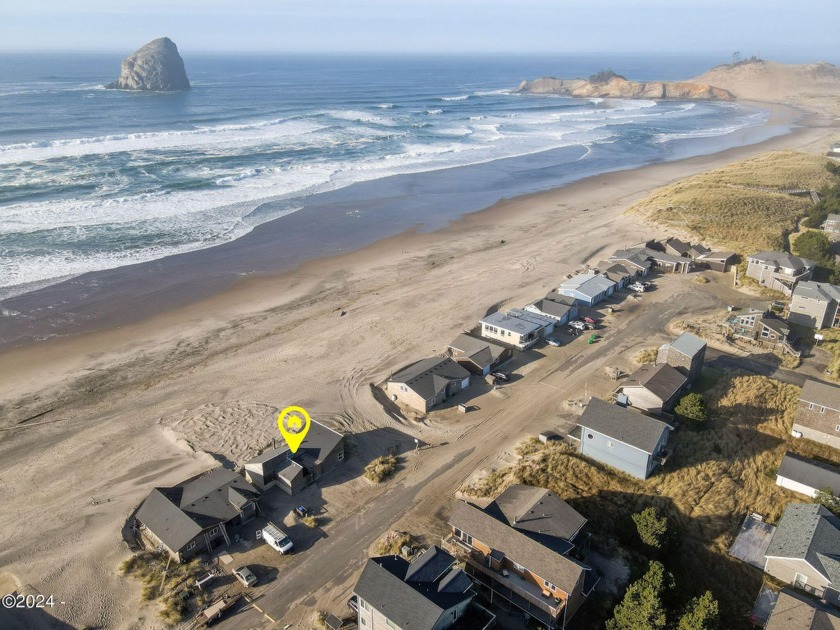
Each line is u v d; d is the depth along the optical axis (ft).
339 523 113.60
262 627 92.58
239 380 161.07
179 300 205.26
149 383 159.22
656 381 144.97
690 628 82.79
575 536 101.04
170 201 300.81
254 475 122.11
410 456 132.67
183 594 97.40
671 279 228.63
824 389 132.67
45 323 186.70
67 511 115.85
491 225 289.74
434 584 88.58
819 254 231.91
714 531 109.09
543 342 181.98
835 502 110.01
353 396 154.40
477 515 100.58
